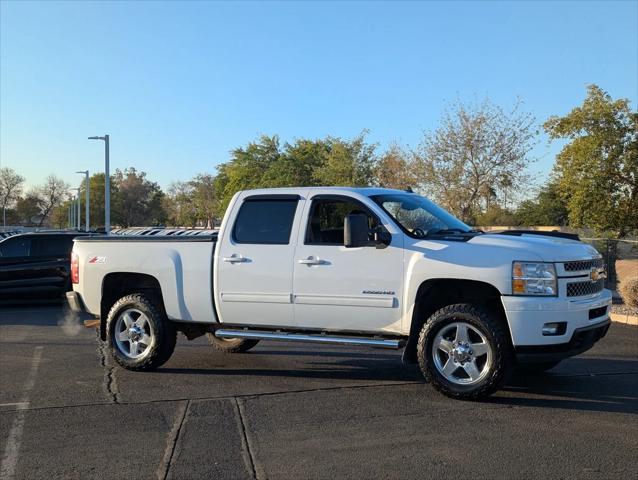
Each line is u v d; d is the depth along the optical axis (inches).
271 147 2176.4
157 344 308.5
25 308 594.9
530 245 247.3
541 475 181.8
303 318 279.0
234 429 225.6
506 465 189.2
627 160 762.2
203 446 209.2
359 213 267.9
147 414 245.8
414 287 256.2
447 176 968.3
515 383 282.8
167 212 3363.7
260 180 2018.9
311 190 287.3
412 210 284.8
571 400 255.6
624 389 272.5
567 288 243.8
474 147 959.6
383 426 225.8
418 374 305.6
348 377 300.4
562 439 210.5
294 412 244.1
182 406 254.8
